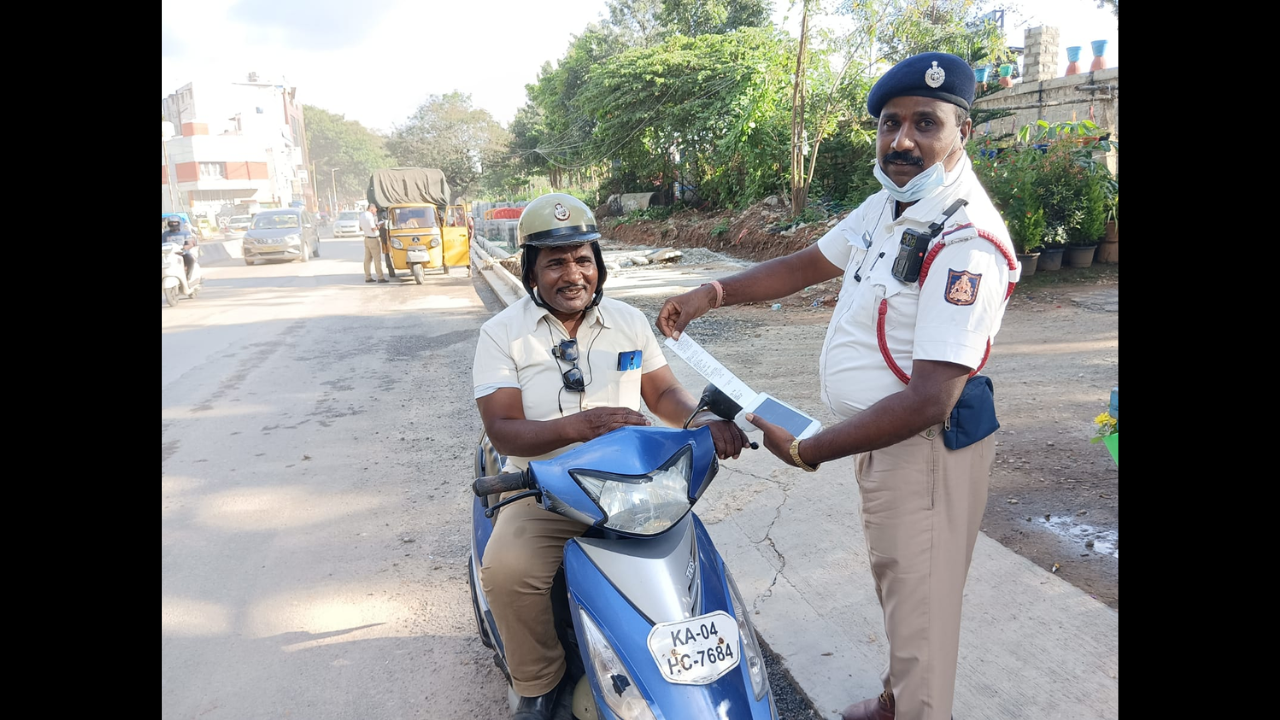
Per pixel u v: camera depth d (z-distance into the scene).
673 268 14.61
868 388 1.96
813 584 3.27
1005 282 1.80
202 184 61.06
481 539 2.57
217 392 7.26
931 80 1.80
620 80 22.20
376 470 5.07
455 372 7.68
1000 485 4.09
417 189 16.53
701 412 2.12
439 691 2.86
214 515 4.45
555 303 2.31
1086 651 2.69
